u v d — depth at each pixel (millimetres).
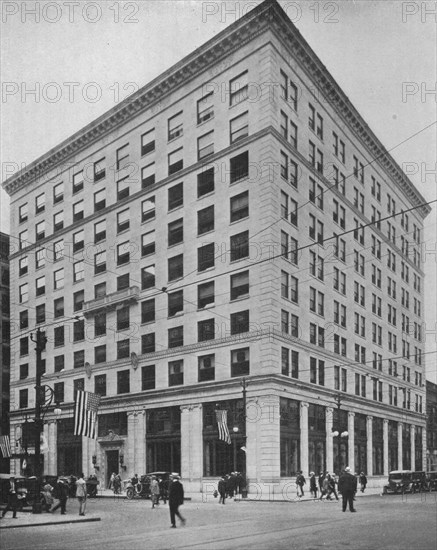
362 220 62500
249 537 16391
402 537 15727
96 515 26000
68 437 59188
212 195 49938
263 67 47625
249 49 48938
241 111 48906
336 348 54781
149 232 54875
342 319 56625
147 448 51656
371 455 60438
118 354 55875
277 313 45562
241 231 47500
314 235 52375
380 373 64062
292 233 48750
